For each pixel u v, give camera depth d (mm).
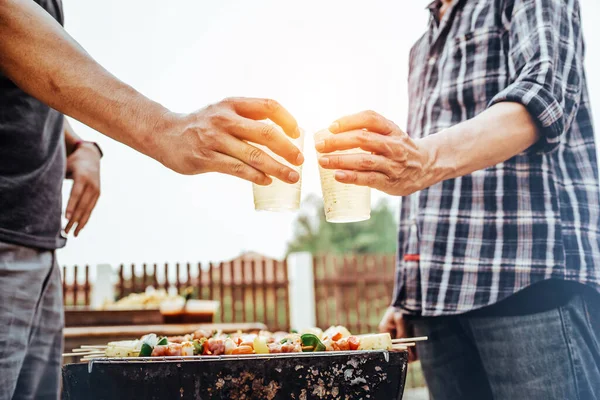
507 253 1675
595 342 1611
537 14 1621
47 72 1176
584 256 1667
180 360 1050
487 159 1463
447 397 1900
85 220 1960
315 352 1095
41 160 1541
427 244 1815
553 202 1676
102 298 7641
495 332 1667
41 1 1569
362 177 1210
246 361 1046
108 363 1073
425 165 1321
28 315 1472
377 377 1078
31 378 1559
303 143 1224
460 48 1864
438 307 1744
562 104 1549
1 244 1402
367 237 19625
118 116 1157
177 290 7996
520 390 1607
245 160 1100
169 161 1150
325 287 9672
